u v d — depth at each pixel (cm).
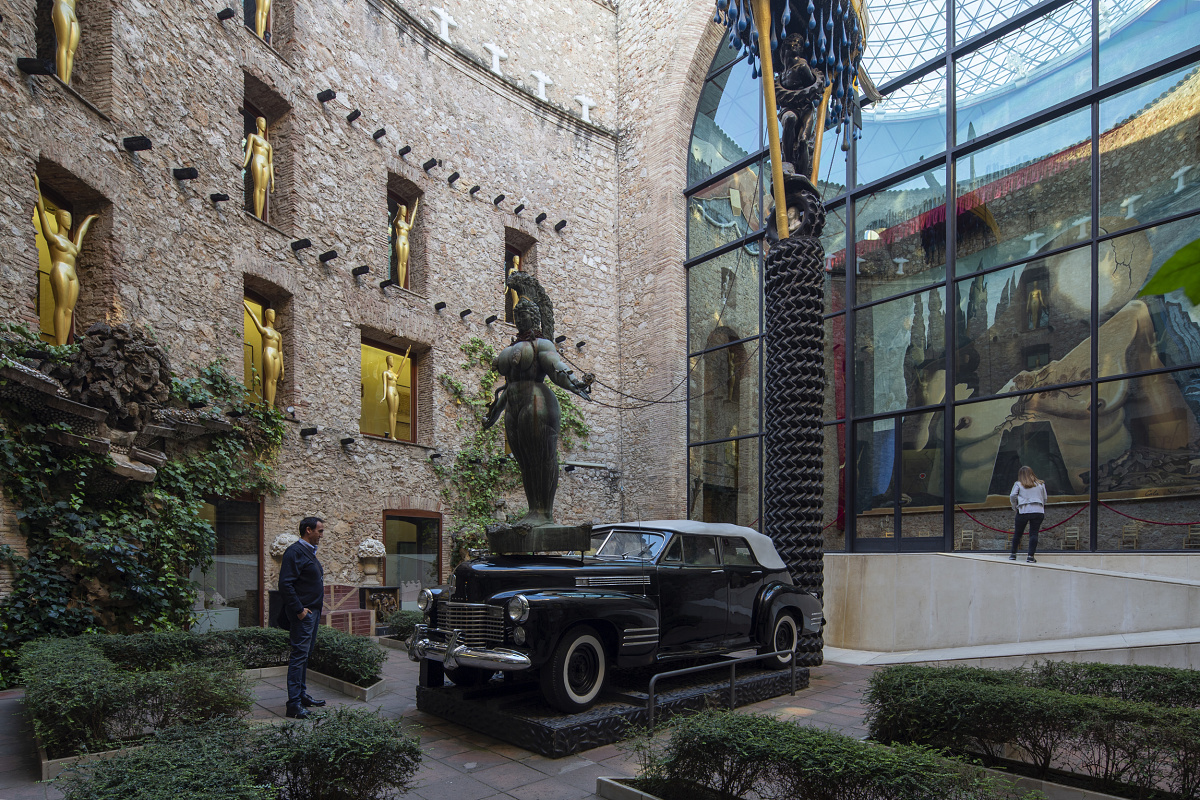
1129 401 1109
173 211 974
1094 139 1198
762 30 884
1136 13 1177
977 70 1379
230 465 1009
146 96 942
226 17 1082
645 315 1900
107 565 772
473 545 1477
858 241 1527
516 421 632
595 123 1962
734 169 1803
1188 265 115
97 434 767
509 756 481
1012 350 1260
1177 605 791
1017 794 310
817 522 838
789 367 855
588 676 547
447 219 1548
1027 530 1195
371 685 665
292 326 1180
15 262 736
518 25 1811
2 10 741
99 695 422
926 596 1010
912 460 1375
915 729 455
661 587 622
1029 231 1270
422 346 1467
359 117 1356
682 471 1811
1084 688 511
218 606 996
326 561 1202
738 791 362
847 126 1557
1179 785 376
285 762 322
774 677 672
